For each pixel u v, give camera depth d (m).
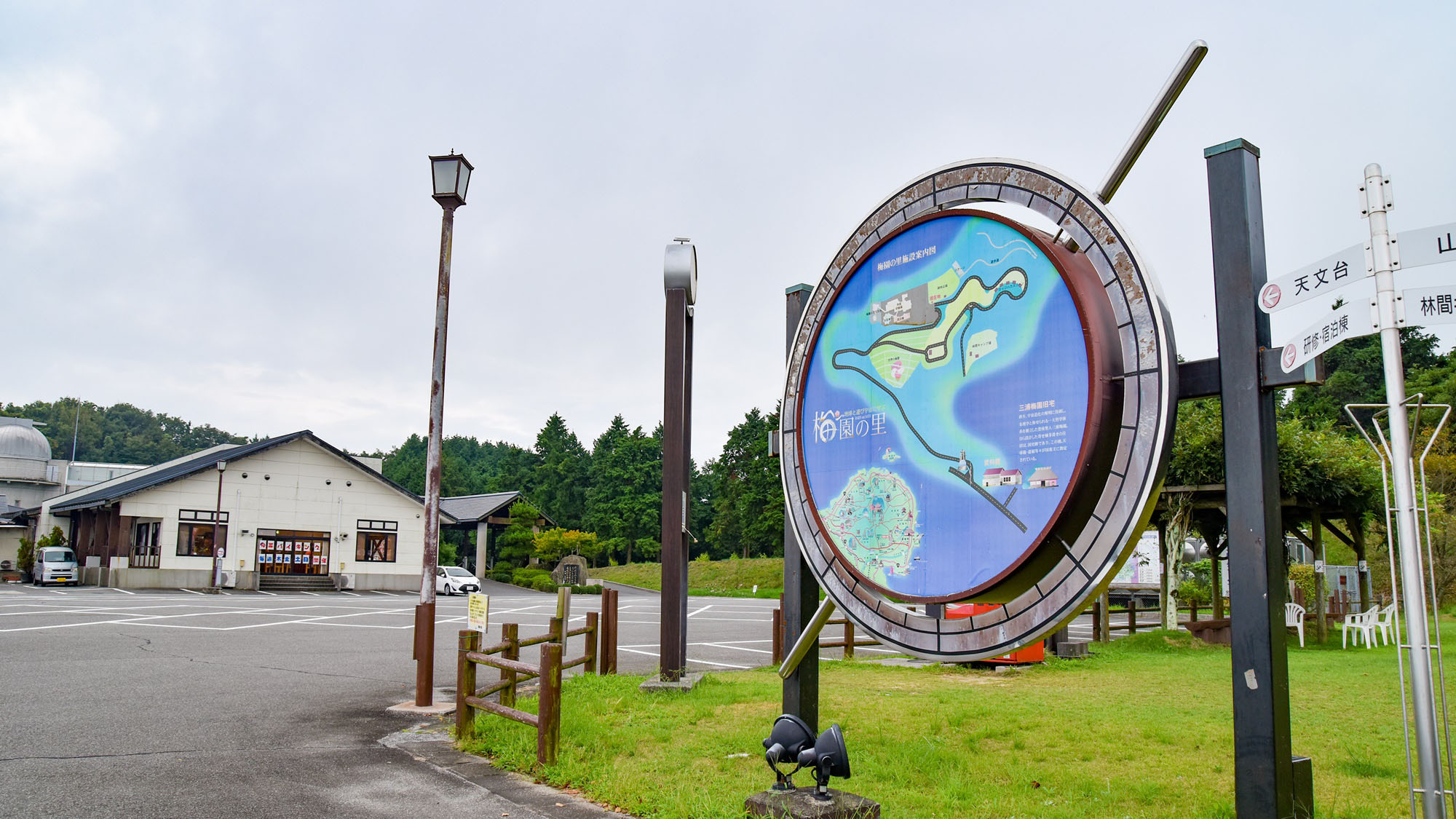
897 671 12.27
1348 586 26.55
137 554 36.75
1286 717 4.51
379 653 13.78
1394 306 4.21
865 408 6.43
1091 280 5.46
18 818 5.22
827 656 14.62
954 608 12.00
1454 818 4.18
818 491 6.68
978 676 11.84
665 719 8.04
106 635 15.29
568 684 10.09
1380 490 17.11
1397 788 5.95
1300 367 4.48
